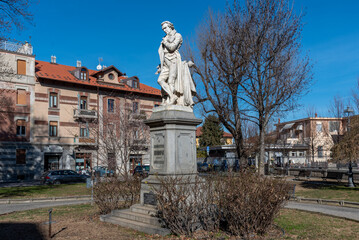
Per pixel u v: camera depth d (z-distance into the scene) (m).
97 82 40.19
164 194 8.46
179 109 9.72
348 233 8.73
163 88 10.20
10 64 34.16
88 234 8.31
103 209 10.67
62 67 41.41
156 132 9.78
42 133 35.97
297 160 54.16
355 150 19.67
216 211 8.25
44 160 36.16
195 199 7.91
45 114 36.25
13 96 34.34
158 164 9.59
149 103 44.81
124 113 33.03
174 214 7.72
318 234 8.56
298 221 10.38
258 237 7.86
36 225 9.73
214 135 64.31
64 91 37.69
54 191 21.17
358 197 16.53
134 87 44.06
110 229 8.75
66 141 37.25
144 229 8.32
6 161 33.72
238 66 23.31
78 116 37.38
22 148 34.81
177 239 7.54
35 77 35.88
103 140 26.48
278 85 22.64
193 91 10.59
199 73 25.98
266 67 22.70
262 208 7.86
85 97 39.41
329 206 14.46
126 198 11.04
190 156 9.66
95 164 37.41
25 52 35.50
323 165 41.81
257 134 39.50
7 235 8.49
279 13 22.12
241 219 7.86
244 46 22.66
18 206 15.12
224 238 7.57
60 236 8.23
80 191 21.02
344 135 21.64
